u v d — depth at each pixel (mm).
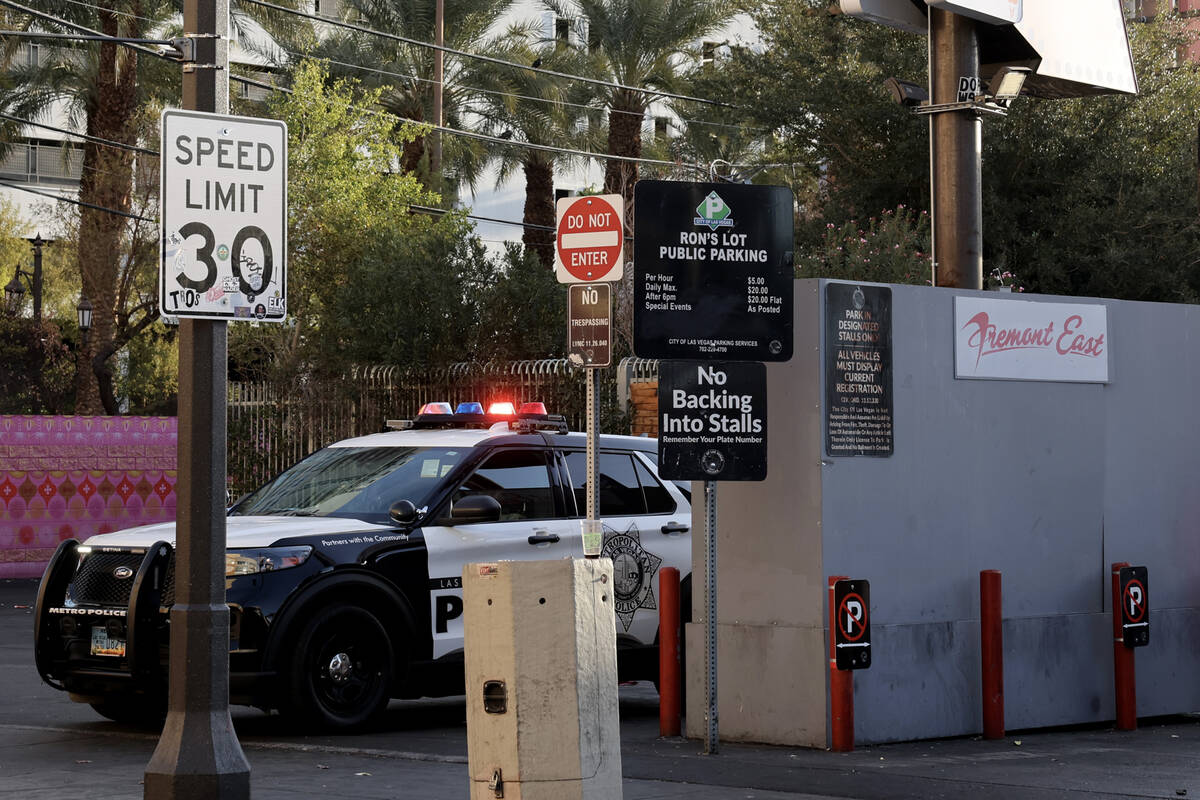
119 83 73500
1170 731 22859
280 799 16312
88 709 25000
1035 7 27375
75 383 83188
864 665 19844
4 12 74500
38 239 85000
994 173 57812
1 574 52188
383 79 84062
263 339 58875
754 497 20734
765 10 71812
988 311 22125
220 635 15383
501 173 95562
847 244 47688
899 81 26094
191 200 15828
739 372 19562
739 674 20812
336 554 21672
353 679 21828
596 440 19078
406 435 25078
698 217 19375
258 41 106562
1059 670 22688
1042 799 16359
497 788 12469
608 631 12789
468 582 12719
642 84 82938
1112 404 23672
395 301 50656
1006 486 22297
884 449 20828
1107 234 56875
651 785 17250
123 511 54031
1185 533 24469
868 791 16859
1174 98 61562
